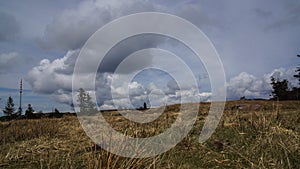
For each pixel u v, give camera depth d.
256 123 5.54
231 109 10.07
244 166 3.58
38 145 5.33
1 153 4.68
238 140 4.74
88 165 3.38
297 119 5.99
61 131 7.34
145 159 3.68
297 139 4.19
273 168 3.33
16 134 6.85
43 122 9.22
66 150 4.81
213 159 3.93
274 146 4.06
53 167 3.85
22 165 4.09
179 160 3.95
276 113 6.18
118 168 3.27
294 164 3.43
